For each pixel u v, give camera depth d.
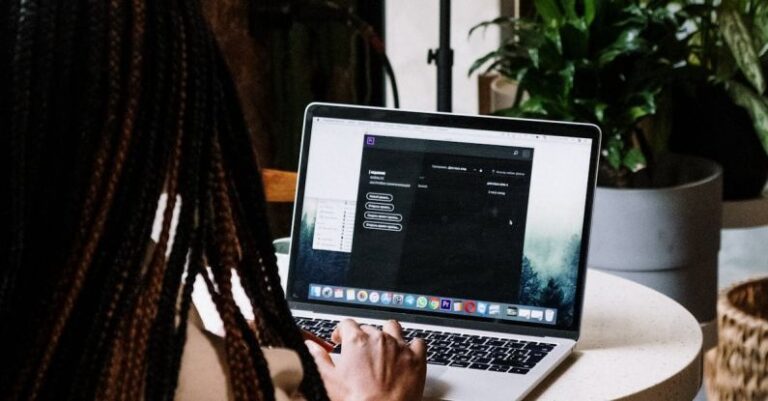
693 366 1.26
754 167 2.58
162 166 0.72
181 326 0.75
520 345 1.28
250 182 0.80
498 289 1.34
